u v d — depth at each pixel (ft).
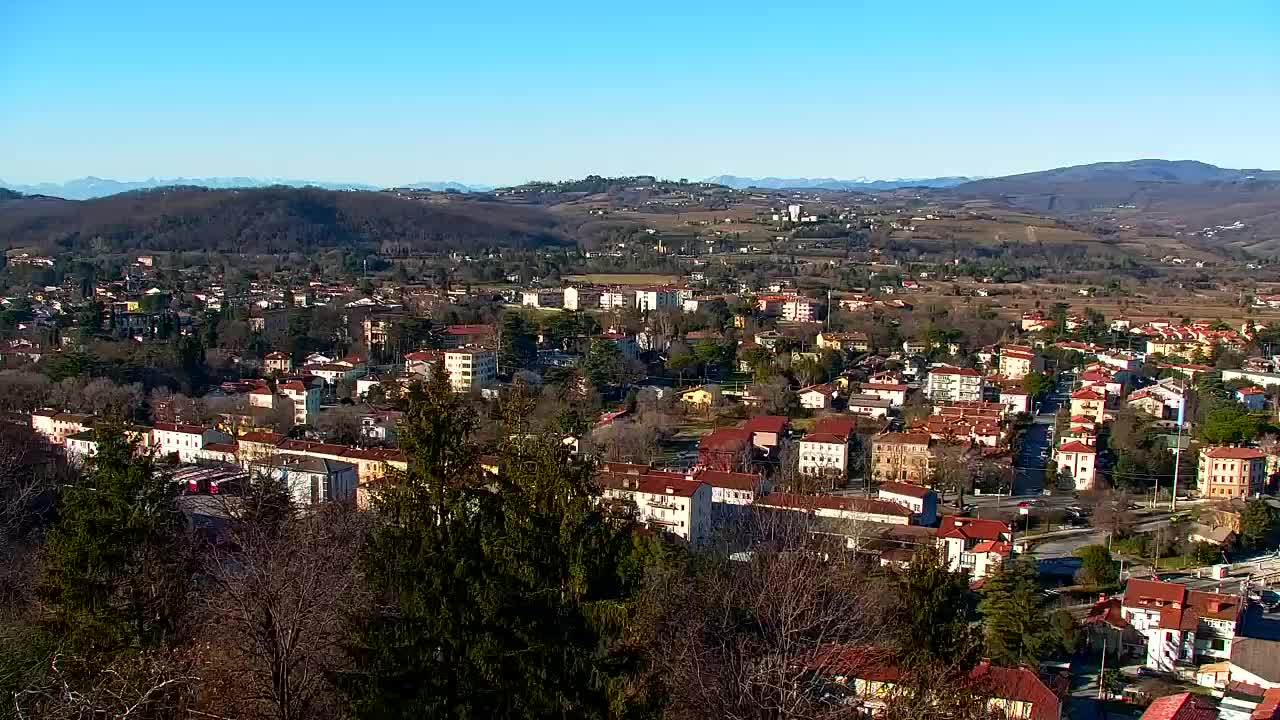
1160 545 384.88
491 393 589.32
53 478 331.16
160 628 154.81
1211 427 515.09
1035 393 654.12
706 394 610.65
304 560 164.45
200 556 211.41
